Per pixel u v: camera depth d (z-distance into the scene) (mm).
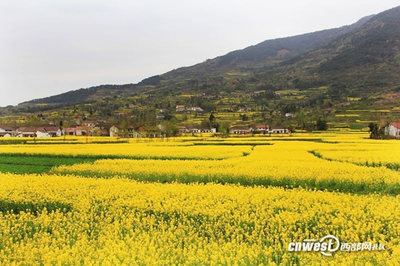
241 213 16281
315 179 26766
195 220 16234
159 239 13180
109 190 21875
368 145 58000
